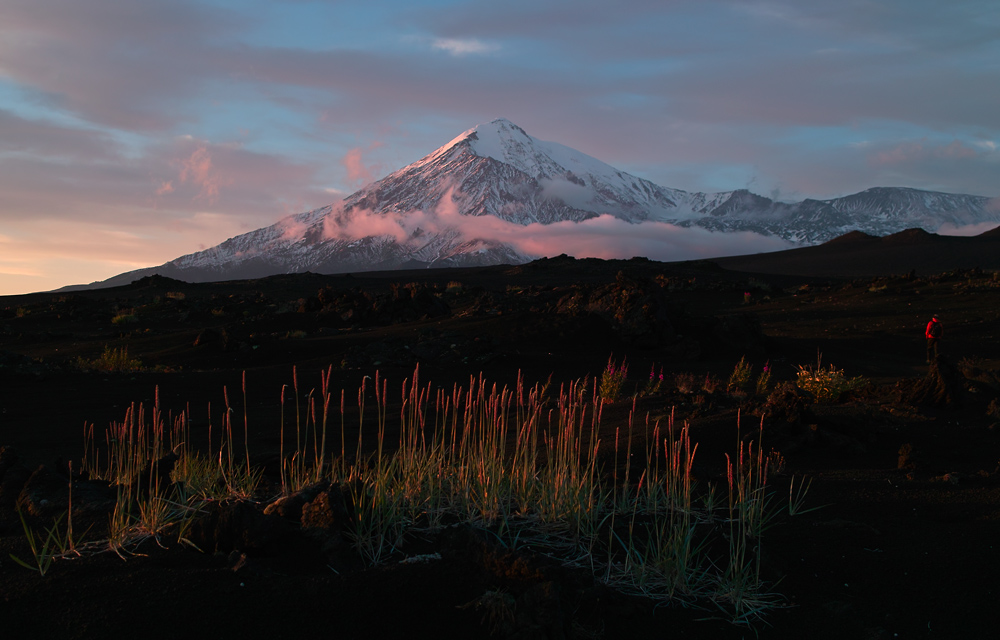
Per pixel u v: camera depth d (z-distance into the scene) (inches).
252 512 171.6
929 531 213.3
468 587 158.9
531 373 848.9
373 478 211.9
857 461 316.8
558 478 217.0
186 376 773.9
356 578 155.8
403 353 914.7
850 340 1200.2
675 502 225.9
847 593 177.3
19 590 146.6
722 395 486.9
